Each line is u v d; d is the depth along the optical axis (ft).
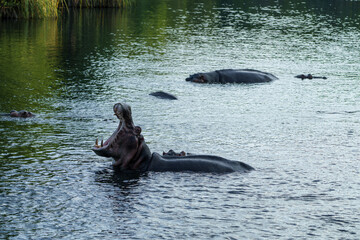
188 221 44.60
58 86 96.48
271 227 43.80
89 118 76.13
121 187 51.26
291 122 77.25
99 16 198.70
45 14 185.98
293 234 42.70
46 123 72.74
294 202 48.73
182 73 112.27
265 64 125.18
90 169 55.83
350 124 76.79
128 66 117.50
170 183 52.31
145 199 48.73
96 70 112.16
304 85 104.63
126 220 44.68
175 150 62.54
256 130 72.43
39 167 55.98
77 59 122.83
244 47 147.43
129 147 55.88
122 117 56.03
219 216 45.60
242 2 267.80
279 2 272.31
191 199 48.85
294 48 148.15
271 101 90.94
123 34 161.99
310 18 213.66
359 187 52.49
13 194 49.19
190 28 178.81
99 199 48.60
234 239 41.70
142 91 95.35
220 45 149.18
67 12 206.39
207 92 96.53
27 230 42.60
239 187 51.83
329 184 53.11
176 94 94.07
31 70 109.40
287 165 58.34
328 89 101.35
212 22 194.49
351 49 148.77
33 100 85.87
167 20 195.72
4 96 87.92
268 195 50.14
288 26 190.29
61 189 50.60
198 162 56.03
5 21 176.96
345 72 118.32
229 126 74.13
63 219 44.65
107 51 134.31
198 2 259.80
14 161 57.52
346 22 204.54
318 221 45.06
